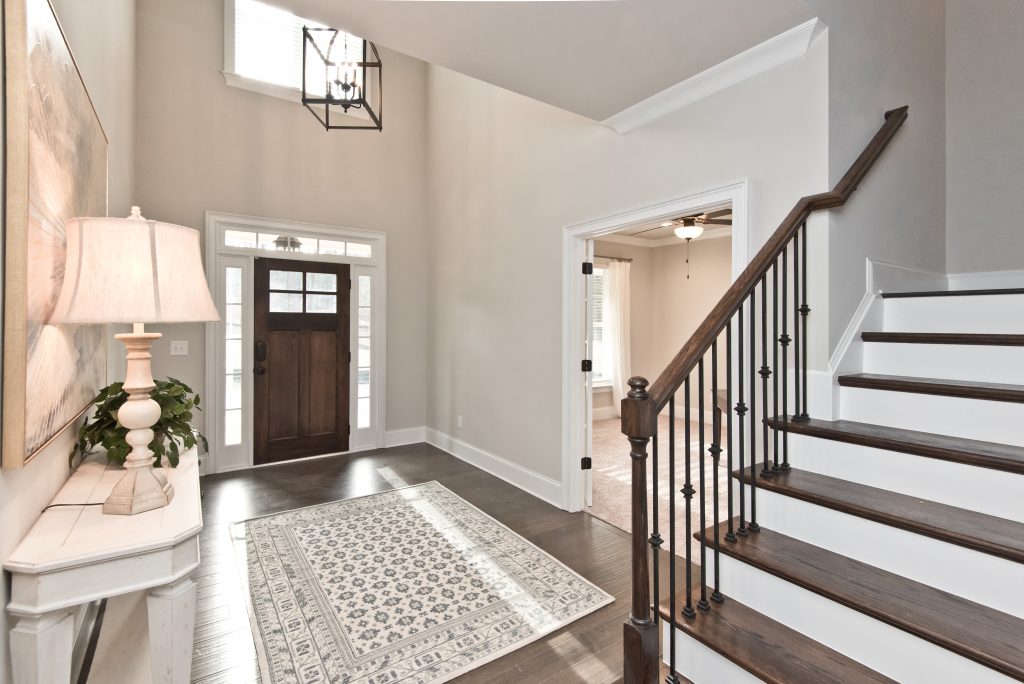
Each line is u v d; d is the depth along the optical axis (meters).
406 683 1.80
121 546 1.17
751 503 1.88
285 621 2.16
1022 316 2.03
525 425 3.90
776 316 1.96
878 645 1.37
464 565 2.67
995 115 2.85
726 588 1.76
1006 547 1.31
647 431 1.46
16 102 1.05
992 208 2.86
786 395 2.04
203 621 2.15
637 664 1.48
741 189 2.32
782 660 1.42
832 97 2.07
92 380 1.87
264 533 3.07
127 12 3.27
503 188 4.14
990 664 1.15
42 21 1.20
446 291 5.07
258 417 4.50
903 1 2.60
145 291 1.25
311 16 1.92
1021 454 1.54
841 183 2.02
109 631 1.88
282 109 4.62
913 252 2.67
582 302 3.48
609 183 3.08
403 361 5.37
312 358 4.79
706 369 6.47
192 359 4.19
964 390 1.75
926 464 1.66
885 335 2.15
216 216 4.28
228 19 4.33
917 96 2.71
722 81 2.38
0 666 1.05
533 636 2.07
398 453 4.98
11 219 1.05
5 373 1.04
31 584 1.09
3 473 1.08
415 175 5.42
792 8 1.92
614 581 2.52
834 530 1.68
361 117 5.04
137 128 3.95
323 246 4.86
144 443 1.44
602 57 2.24
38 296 1.16
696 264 6.82
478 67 2.33
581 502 3.50
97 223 1.23
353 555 2.78
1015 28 2.80
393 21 1.96
